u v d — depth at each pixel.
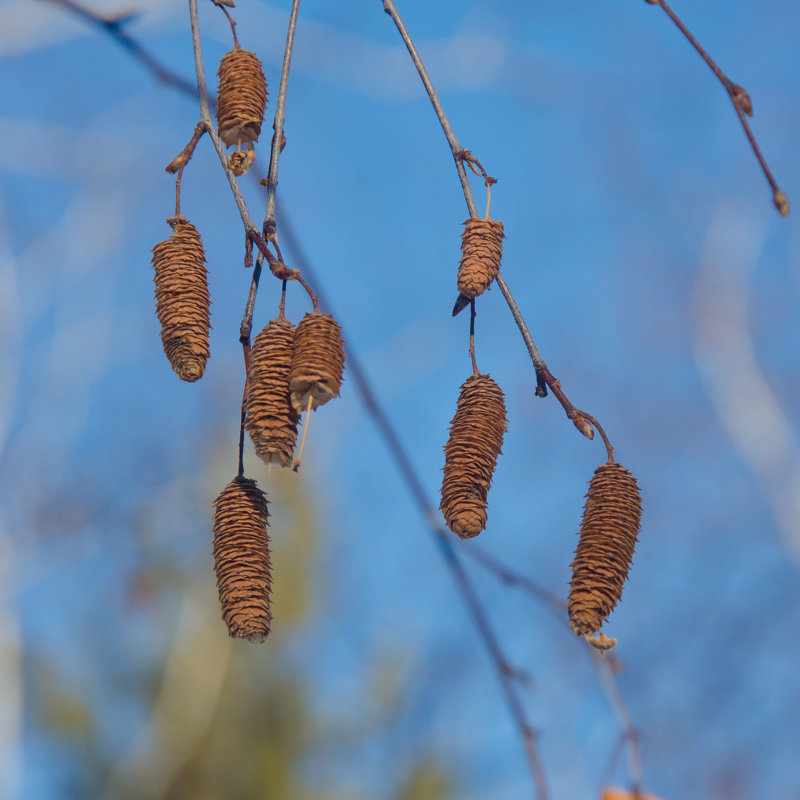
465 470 2.18
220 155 2.28
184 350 2.26
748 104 2.53
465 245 2.26
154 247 2.32
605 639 2.11
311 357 2.06
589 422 2.20
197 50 2.38
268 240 2.19
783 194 2.49
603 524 2.16
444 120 2.36
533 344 2.26
